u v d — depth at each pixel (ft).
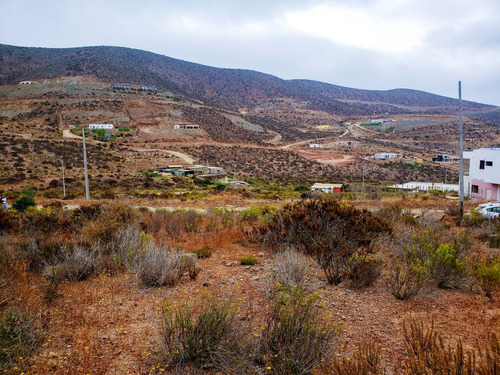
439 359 9.69
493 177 114.42
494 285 18.72
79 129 417.69
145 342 12.33
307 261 22.06
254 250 28.76
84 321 13.71
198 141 473.67
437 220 48.93
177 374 10.56
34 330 12.22
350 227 27.25
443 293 18.94
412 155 530.27
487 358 9.25
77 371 10.33
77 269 19.42
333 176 364.79
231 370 10.92
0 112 481.05
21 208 81.71
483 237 38.42
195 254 24.58
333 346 11.84
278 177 333.21
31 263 21.27
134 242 24.03
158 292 17.52
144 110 558.97
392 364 11.38
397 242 27.37
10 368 10.13
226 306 12.96
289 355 11.01
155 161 325.01
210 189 201.67
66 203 100.53
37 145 262.26
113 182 205.46
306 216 27.99
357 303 16.88
